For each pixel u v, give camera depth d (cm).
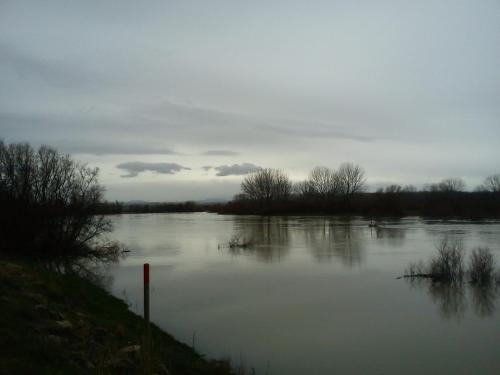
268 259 3064
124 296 1980
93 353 934
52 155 3434
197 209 15388
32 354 801
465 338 1452
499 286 2133
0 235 3052
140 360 914
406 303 1866
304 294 2027
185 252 3509
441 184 10312
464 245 3519
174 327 1555
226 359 1252
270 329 1543
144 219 9288
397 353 1326
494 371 1202
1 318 941
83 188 3444
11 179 3209
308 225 6181
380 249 3447
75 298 1515
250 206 10819
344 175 10144
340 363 1257
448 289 2091
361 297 1964
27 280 1453
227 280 2359
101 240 4453
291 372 1191
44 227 3194
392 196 8588
